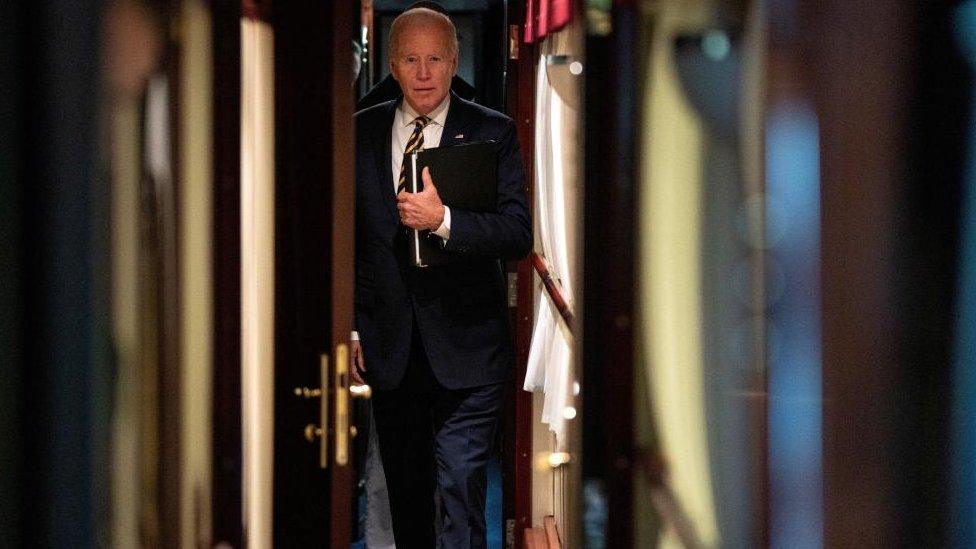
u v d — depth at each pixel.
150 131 2.50
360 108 4.84
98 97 2.33
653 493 2.52
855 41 2.36
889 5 2.34
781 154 2.41
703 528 2.50
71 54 2.30
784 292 2.43
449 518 4.30
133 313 2.47
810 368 2.41
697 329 2.48
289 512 3.02
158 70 2.52
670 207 2.48
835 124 2.38
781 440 2.43
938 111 2.33
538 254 4.77
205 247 2.71
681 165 2.47
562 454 4.30
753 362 2.45
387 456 4.45
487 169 4.12
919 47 2.34
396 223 4.20
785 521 2.44
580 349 2.56
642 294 2.51
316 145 3.00
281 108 2.94
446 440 4.30
